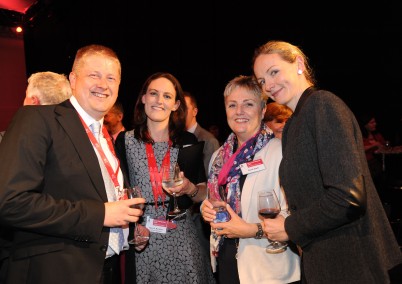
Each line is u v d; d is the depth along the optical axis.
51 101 2.05
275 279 1.83
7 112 6.68
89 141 1.66
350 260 1.35
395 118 9.62
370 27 8.91
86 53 1.79
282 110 2.49
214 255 2.12
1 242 1.62
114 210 1.56
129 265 2.19
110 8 7.83
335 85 9.69
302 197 1.46
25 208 1.39
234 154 2.12
